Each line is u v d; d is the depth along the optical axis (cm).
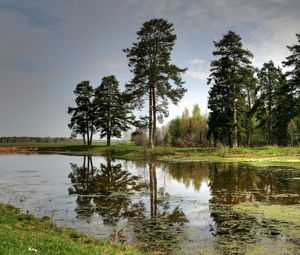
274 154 5181
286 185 2731
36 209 1992
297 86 5653
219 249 1302
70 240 1280
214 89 5984
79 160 5625
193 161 5016
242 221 1680
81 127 8869
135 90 5862
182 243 1377
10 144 11138
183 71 5884
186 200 2225
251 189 2586
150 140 6112
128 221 1723
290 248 1298
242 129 6206
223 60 5797
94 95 8519
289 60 5672
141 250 1302
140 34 5884
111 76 8044
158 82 5844
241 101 5978
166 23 5856
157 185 2878
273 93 6625
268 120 6869
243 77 5694
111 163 4966
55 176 3503
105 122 8106
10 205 2008
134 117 8269
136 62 5919
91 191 2595
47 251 1018
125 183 3002
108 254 1141
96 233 1529
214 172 3669
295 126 6912
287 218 1714
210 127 6334
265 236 1442
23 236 1173
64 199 2284
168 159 5406
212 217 1772
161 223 1677
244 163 4572
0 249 959
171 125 10062
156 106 5962
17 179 3269
